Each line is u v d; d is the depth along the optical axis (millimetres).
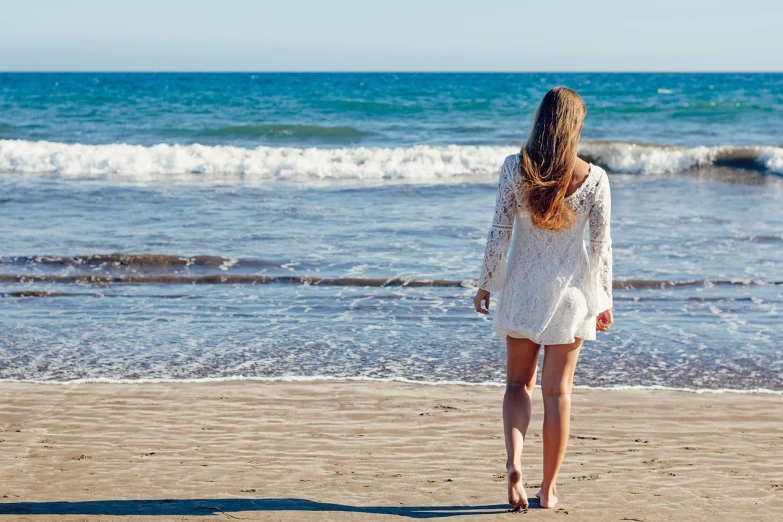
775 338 6773
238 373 5828
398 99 44594
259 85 67750
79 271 8898
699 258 9617
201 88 58781
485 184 15969
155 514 3264
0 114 32250
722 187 16062
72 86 61938
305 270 8984
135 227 11133
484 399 5227
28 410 4883
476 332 6969
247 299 8000
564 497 3504
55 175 16750
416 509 3357
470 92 54062
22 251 9625
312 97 46125
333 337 6797
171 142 24141
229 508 3342
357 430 4559
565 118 3055
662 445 4336
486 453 4172
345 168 17375
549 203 3064
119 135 25469
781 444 4367
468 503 3432
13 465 3904
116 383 5516
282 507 3361
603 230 3182
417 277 8711
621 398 5273
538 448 4266
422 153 18359
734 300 7965
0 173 16922
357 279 8602
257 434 4465
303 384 5531
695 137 26656
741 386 5594
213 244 10125
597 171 3150
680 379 5750
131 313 7500
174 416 4797
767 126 30297
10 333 6828
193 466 3910
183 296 8102
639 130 28875
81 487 3590
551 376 3297
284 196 14188
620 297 8102
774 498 3500
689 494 3547
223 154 18469
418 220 11867
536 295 3199
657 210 13086
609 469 3916
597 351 6430
